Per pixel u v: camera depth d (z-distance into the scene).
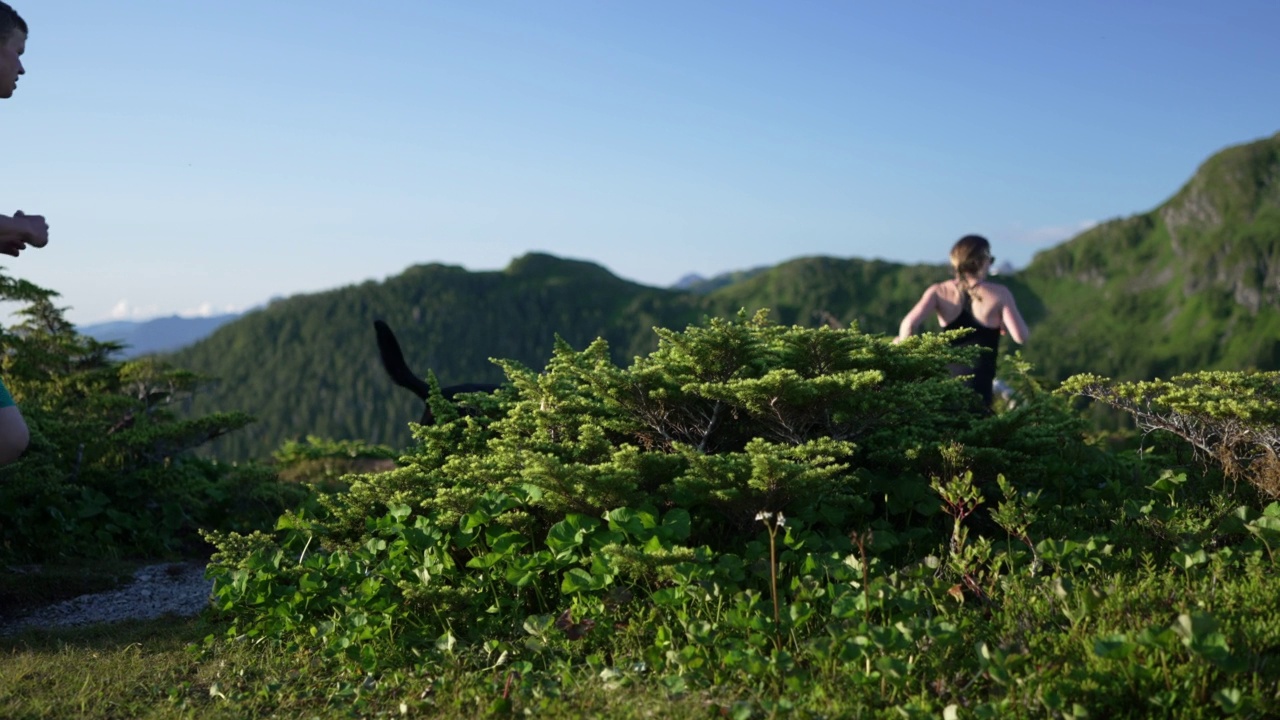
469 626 4.35
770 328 5.37
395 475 5.07
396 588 4.49
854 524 4.96
